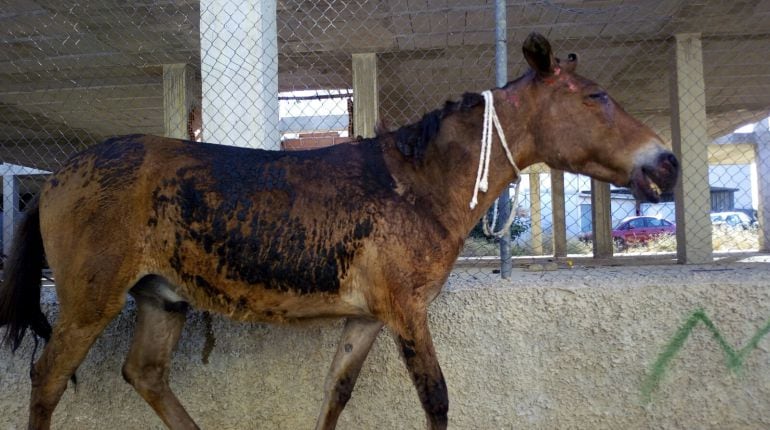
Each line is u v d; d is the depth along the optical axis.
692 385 3.06
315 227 2.45
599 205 10.33
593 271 4.07
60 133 12.90
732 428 3.04
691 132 7.52
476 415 3.14
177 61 8.19
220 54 3.86
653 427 3.08
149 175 2.49
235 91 3.84
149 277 2.62
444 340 3.14
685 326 3.05
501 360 3.12
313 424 3.18
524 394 3.12
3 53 7.69
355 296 2.49
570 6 6.65
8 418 3.19
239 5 3.84
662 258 8.68
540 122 2.60
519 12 6.72
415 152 2.57
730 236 13.70
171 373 3.20
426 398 2.45
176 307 2.83
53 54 7.78
